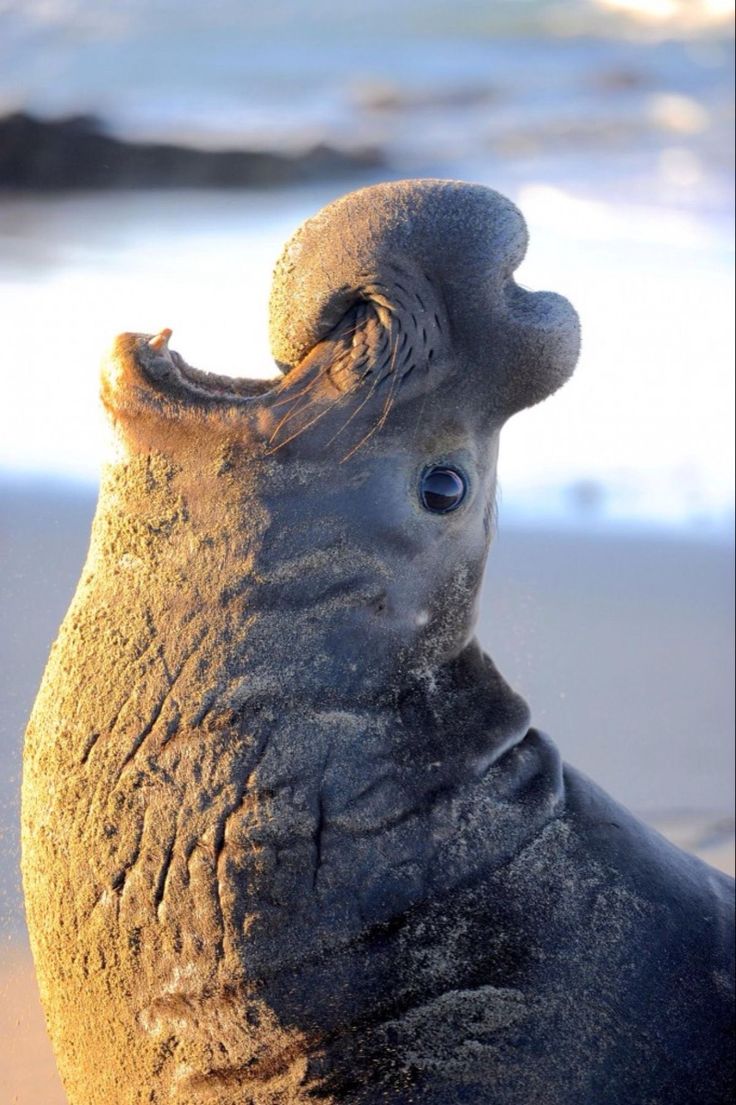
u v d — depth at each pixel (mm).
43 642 11492
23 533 13195
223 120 31234
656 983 10344
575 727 11852
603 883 10375
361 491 10359
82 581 10406
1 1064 10680
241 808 10273
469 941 10305
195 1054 10297
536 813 10383
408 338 10383
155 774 10297
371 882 10297
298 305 10414
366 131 30734
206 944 10273
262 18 38062
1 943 10875
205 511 10344
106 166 28672
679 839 11406
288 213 26656
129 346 10367
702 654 13117
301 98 33250
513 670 12617
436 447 10398
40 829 10344
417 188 10414
